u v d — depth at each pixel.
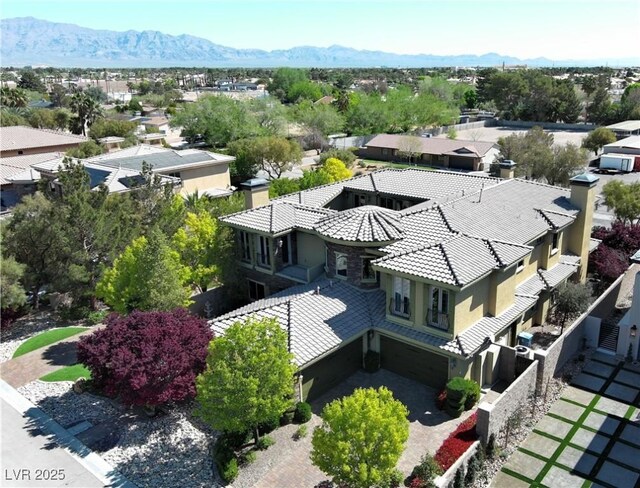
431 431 21.80
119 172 51.78
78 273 31.64
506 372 25.06
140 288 27.19
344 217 29.27
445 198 32.66
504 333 26.88
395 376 26.17
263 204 35.22
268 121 101.12
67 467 20.80
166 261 27.78
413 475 18.98
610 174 73.12
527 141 63.12
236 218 32.81
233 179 71.75
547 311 30.91
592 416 22.52
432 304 24.22
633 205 40.41
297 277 31.14
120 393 21.33
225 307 33.62
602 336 28.25
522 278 29.20
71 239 32.09
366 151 96.44
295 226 31.47
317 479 19.53
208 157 62.56
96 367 21.48
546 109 128.00
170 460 20.95
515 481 19.08
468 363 23.98
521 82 131.75
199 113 97.44
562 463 19.89
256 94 195.75
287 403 19.80
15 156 72.31
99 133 91.12
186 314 24.31
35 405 24.98
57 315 34.59
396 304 25.62
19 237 33.22
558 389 24.39
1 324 32.72
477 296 24.59
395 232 27.55
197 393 20.28
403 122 116.62
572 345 26.59
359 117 112.50
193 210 39.69
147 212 37.34
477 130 125.06
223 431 21.00
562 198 33.50
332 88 182.75
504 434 21.02
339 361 25.36
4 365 28.69
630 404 23.25
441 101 128.62
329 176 56.22
